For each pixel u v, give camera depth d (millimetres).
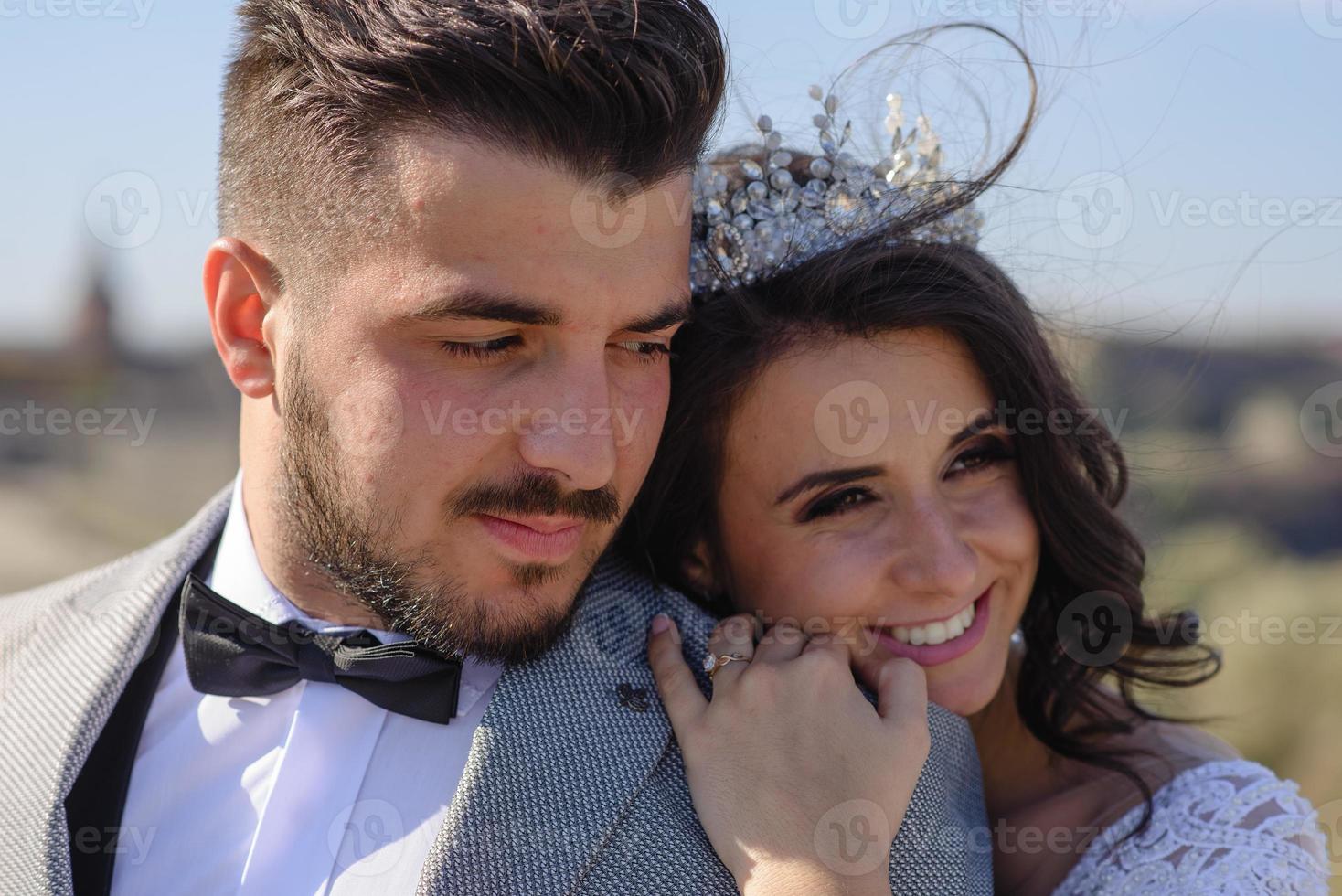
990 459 2070
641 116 1545
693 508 2086
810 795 1633
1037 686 2234
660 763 1725
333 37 1588
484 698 1832
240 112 1776
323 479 1688
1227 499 8109
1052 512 2109
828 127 2082
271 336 1788
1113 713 2285
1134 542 2252
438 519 1609
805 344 1893
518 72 1477
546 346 1590
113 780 1866
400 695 1764
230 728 1883
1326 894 1889
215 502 2145
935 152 2168
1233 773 2000
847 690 1792
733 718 1741
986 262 2051
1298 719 5543
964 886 1809
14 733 1852
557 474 1578
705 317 1973
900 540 1926
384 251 1548
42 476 10242
